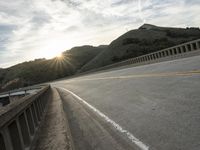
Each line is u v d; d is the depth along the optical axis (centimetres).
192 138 436
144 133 540
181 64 1588
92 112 944
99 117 823
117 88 1415
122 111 809
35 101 883
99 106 1038
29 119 652
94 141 585
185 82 920
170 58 2730
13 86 19375
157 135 504
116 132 605
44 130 697
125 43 15025
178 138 455
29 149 522
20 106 536
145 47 13612
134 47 13900
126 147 491
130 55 12938
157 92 914
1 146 379
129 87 1280
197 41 2408
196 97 676
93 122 776
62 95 2102
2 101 8588
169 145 439
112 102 1030
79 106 1190
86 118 865
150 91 978
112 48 15512
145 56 4009
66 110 1171
